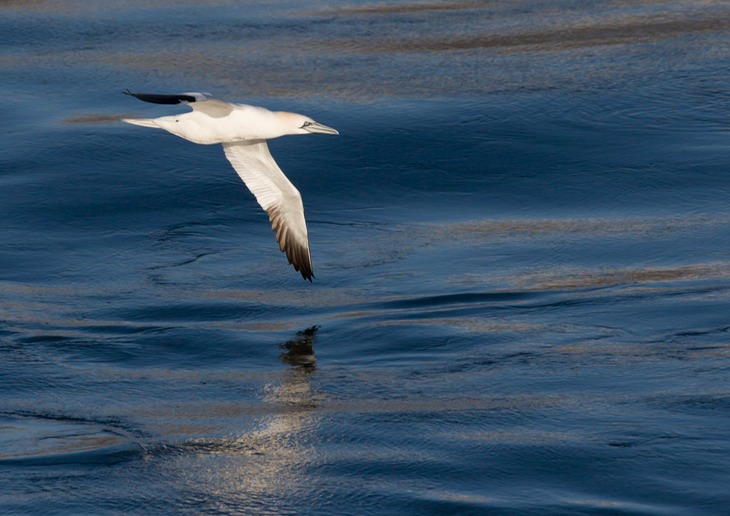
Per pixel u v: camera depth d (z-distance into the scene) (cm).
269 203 1380
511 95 2325
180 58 2547
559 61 2503
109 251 1808
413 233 1869
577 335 1499
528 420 1282
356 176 2058
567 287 1648
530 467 1187
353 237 1858
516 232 1858
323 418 1304
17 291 1673
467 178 2053
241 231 1880
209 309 1611
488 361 1434
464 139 2166
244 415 1318
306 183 2036
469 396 1346
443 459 1206
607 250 1777
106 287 1691
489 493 1145
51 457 1231
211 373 1434
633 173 2044
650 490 1142
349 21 2798
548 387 1362
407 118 2234
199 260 1778
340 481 1172
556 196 1989
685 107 2280
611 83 2375
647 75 2416
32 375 1423
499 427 1268
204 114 1250
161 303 1631
